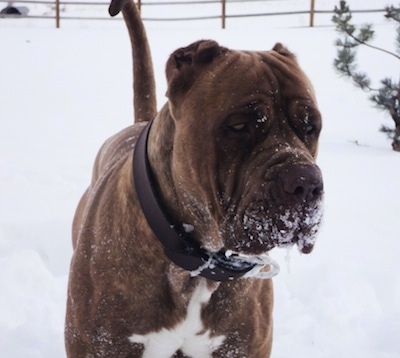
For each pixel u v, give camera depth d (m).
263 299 1.28
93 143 3.95
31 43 8.04
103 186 1.30
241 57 1.06
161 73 5.83
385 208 2.80
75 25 10.38
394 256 2.33
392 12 4.22
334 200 2.90
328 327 1.92
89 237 1.25
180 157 1.08
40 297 2.05
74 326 1.25
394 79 5.68
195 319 1.20
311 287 2.12
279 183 0.96
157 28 9.90
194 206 1.10
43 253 2.35
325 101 5.27
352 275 2.15
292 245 0.99
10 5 10.73
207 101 1.05
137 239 1.17
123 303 1.19
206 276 1.14
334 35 8.23
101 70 6.60
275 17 10.64
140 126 1.64
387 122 4.65
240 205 1.01
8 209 2.72
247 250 1.00
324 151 3.79
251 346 1.26
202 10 11.57
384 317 1.95
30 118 4.61
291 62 1.10
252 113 1.02
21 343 1.81
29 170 3.29
